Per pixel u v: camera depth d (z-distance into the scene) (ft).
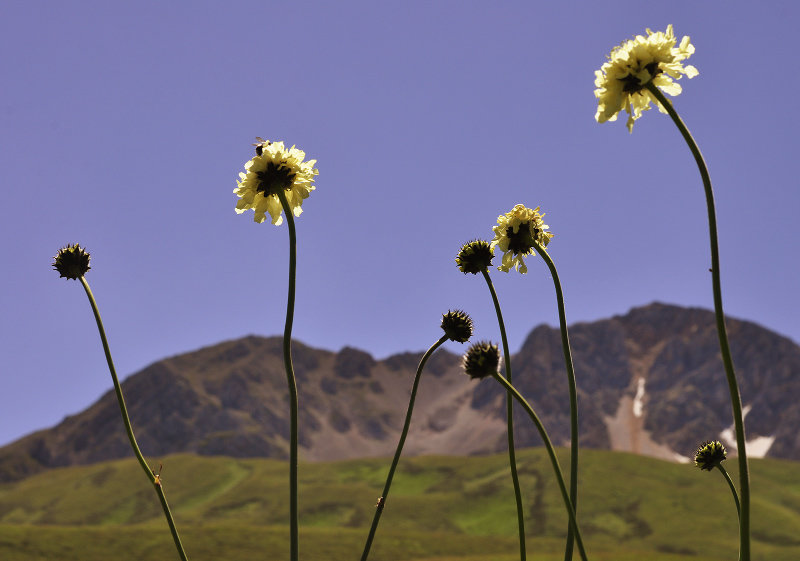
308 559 552.00
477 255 25.34
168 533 616.80
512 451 20.26
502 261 25.29
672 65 18.20
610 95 18.47
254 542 603.26
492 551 621.72
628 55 18.33
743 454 14.14
